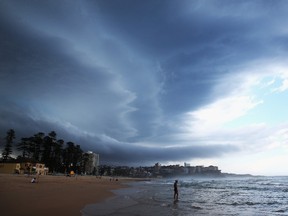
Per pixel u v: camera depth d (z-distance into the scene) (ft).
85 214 59.36
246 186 286.25
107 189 178.70
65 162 477.77
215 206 90.43
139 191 180.75
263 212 77.00
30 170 309.63
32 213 54.34
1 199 71.31
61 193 109.40
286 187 256.73
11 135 399.03
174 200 109.09
